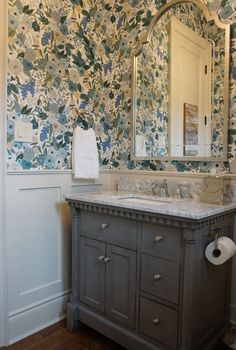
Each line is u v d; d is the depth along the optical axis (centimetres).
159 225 145
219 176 166
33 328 189
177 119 198
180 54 195
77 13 212
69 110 209
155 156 210
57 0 198
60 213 205
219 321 161
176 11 197
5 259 173
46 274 198
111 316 169
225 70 175
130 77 225
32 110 186
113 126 238
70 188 212
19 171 179
